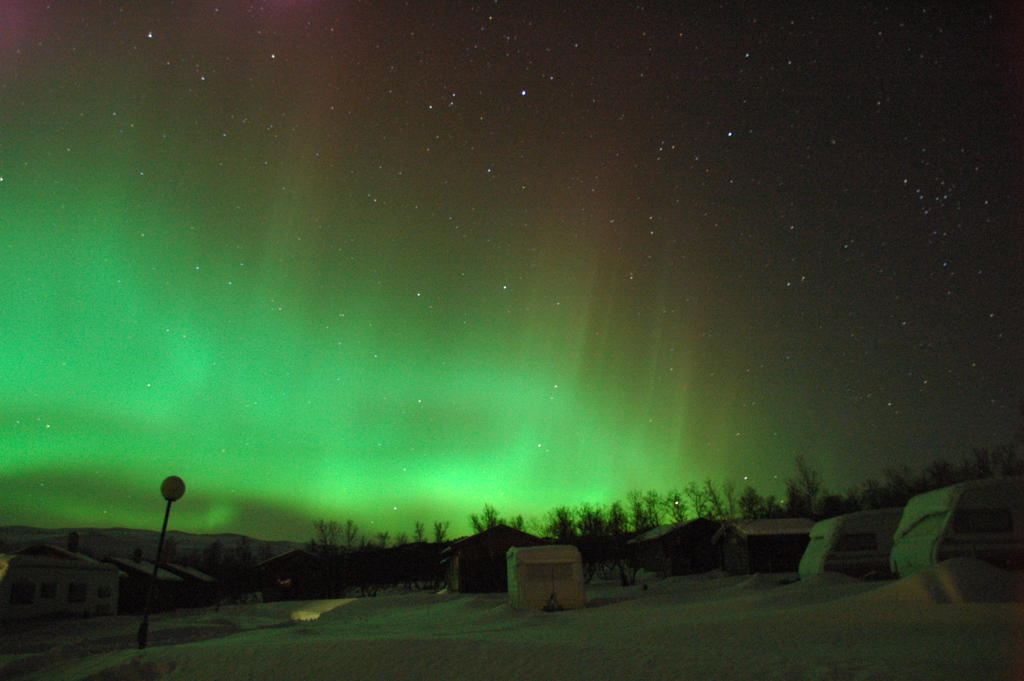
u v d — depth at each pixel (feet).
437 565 179.93
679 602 77.97
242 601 176.65
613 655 31.96
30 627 92.43
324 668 32.53
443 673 30.58
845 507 186.50
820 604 52.85
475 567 128.77
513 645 34.81
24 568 98.63
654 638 42.45
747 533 125.90
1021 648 29.58
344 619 99.55
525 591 82.28
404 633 62.80
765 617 48.78
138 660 36.70
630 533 191.93
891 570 80.38
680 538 151.84
